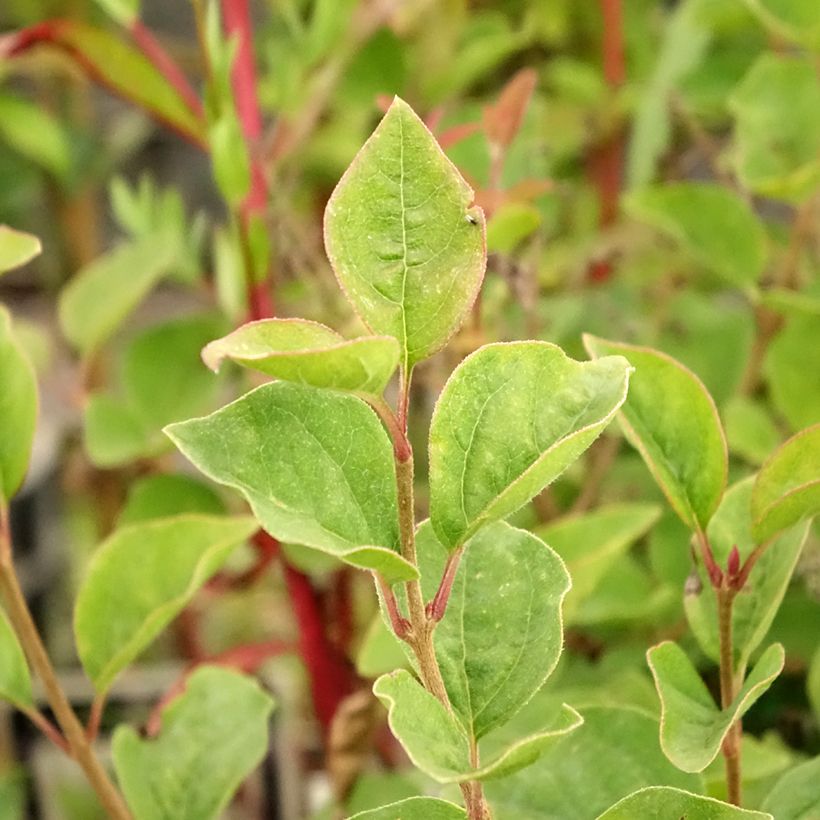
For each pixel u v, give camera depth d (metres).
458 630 0.29
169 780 0.37
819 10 0.42
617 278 0.59
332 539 0.27
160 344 0.50
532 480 0.26
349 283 0.26
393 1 0.56
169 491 0.46
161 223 0.58
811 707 0.44
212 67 0.41
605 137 0.64
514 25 0.69
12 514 0.70
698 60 0.60
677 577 0.40
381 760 0.51
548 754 0.32
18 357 0.34
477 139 0.49
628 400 0.30
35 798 0.54
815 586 0.40
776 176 0.45
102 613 0.35
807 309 0.41
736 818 0.28
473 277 0.26
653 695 0.37
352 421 0.27
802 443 0.29
